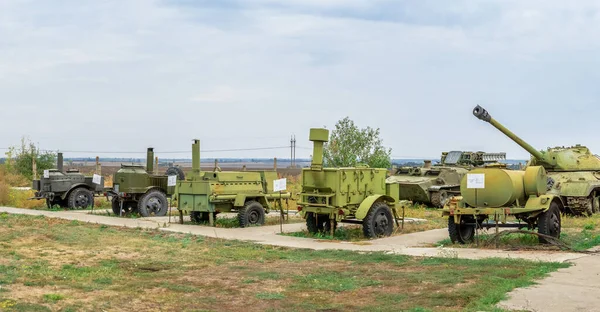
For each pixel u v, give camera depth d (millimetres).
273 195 21734
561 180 25375
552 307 8711
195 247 15719
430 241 16859
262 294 10094
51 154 47000
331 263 13164
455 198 16375
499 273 11172
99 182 26812
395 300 9555
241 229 19859
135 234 18328
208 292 10398
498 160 34281
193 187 20922
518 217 15898
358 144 34344
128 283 11023
